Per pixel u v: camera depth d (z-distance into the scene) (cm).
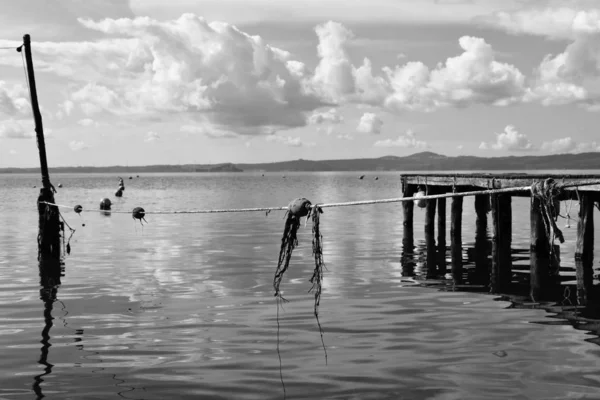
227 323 1080
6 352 920
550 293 1320
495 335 983
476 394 732
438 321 1077
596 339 954
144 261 1833
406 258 1875
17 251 2088
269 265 1736
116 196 6569
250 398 732
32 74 1917
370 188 9831
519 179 1820
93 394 752
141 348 935
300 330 1026
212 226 2927
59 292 1373
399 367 831
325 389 756
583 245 1703
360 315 1127
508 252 1977
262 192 8094
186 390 761
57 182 14938
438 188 2583
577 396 721
